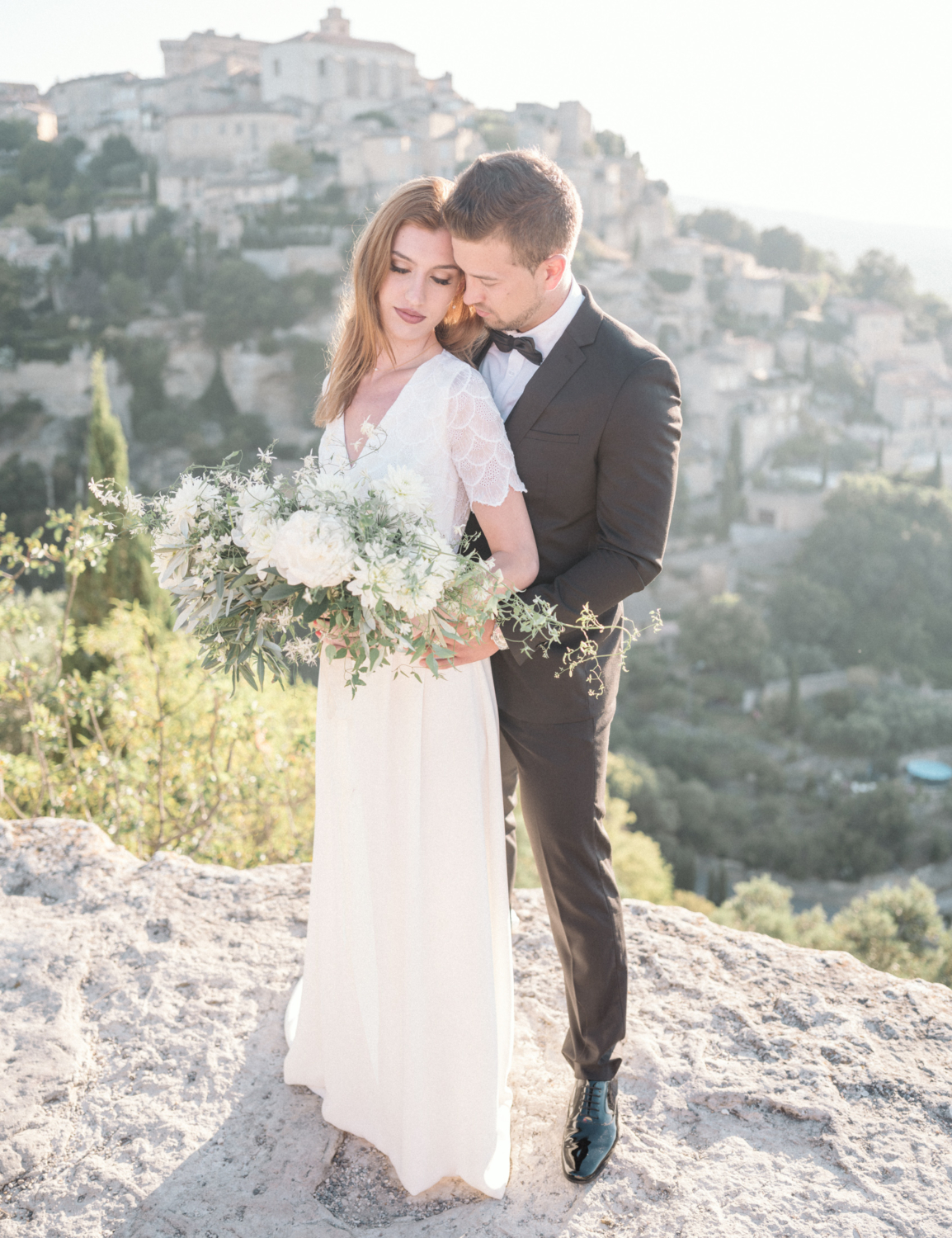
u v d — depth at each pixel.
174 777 5.54
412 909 1.57
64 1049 1.88
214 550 1.47
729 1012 1.98
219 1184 1.62
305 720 5.94
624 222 94.00
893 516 65.56
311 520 1.31
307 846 5.79
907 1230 1.50
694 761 45.28
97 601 7.58
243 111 85.25
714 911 20.25
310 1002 1.77
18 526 57.22
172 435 65.25
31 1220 1.55
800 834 40.06
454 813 1.57
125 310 70.44
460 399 1.49
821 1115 1.71
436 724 1.55
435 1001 1.60
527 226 1.38
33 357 66.12
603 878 1.65
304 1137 1.72
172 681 5.76
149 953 2.14
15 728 5.96
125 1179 1.62
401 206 1.46
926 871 39.09
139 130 95.81
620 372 1.47
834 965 2.12
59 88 103.00
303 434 68.94
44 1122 1.73
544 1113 1.78
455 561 1.37
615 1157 1.66
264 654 1.49
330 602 1.40
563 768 1.60
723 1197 1.57
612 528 1.51
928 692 55.78
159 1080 1.82
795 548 69.19
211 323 68.75
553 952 2.20
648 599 63.53
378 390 1.59
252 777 5.46
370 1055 1.67
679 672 57.38
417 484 1.38
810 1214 1.53
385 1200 1.61
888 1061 1.83
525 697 1.60
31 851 2.50
